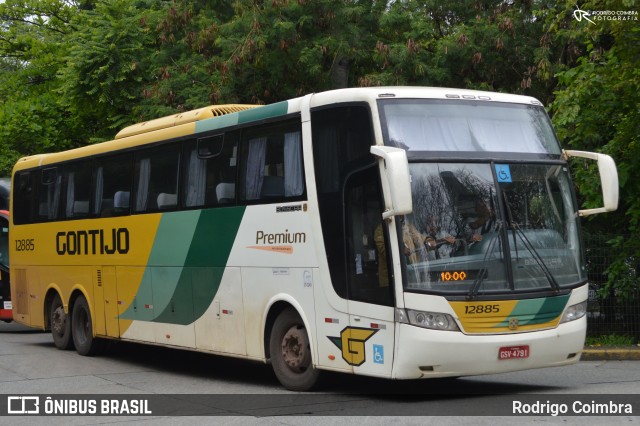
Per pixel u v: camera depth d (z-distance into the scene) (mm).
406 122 10430
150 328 14570
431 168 10250
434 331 9828
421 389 11695
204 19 23109
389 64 21969
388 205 9984
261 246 11961
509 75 21984
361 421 9266
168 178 14133
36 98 35125
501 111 11008
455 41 20828
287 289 11492
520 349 10148
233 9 23219
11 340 20828
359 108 10555
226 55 22531
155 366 15359
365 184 10391
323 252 10906
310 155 11141
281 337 11758
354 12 22250
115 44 26641
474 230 10203
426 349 9805
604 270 16438
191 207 13477
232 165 12625
